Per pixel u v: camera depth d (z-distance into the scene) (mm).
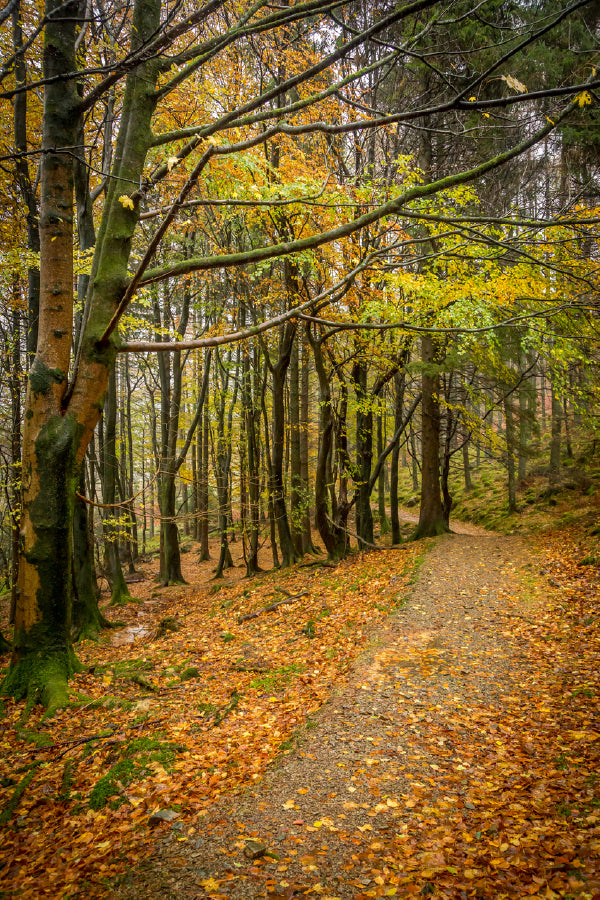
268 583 14609
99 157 10953
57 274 6676
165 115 9070
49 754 5082
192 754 4801
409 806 3750
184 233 14312
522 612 8391
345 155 11945
